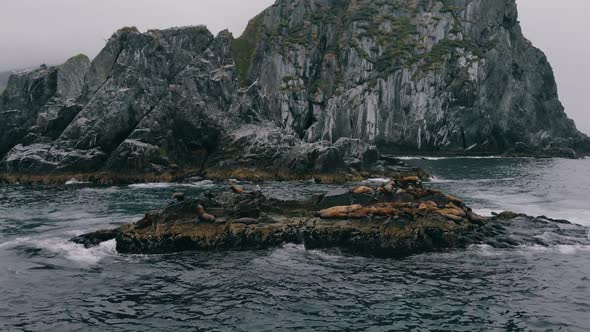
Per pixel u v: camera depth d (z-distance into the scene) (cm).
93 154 7825
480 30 16562
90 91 9500
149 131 8275
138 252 3353
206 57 10381
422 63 15612
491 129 15300
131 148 7788
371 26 17250
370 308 2417
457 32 16338
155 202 5538
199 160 8738
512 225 3891
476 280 2809
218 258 3234
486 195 6022
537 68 17050
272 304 2466
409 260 3195
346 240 3412
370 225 3475
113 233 3650
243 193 3931
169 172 7919
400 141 15212
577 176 8581
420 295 2586
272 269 3012
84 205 5338
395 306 2441
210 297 2559
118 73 8869
